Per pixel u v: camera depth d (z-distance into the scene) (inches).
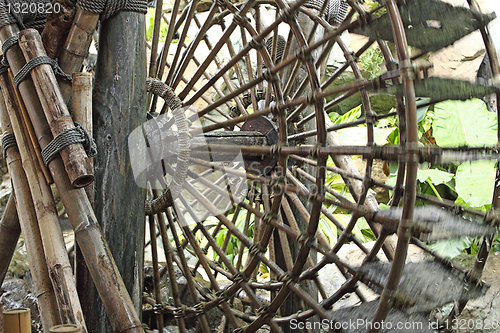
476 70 266.5
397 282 63.2
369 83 65.2
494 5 270.8
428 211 75.5
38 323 127.2
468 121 224.7
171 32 112.7
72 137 73.3
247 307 150.4
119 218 88.4
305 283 122.3
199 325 108.1
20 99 83.3
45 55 82.0
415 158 59.8
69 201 74.7
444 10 69.9
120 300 72.0
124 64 89.9
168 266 107.7
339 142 125.5
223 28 138.7
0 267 98.1
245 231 148.3
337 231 212.8
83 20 84.7
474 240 183.9
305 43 76.2
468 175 200.2
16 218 94.3
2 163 184.9
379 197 252.4
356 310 80.1
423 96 69.2
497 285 153.8
